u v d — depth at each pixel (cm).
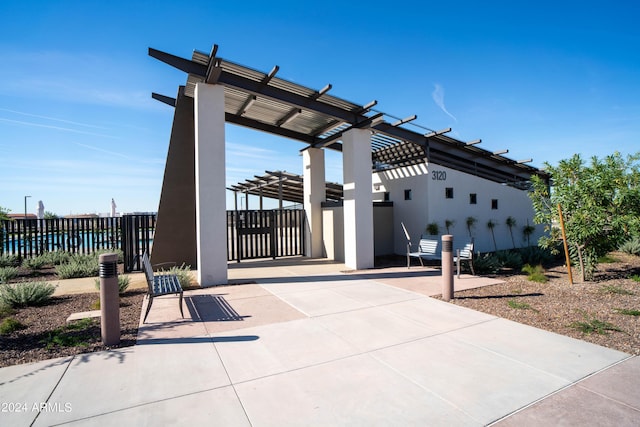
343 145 1012
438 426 254
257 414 271
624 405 277
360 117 984
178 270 844
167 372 343
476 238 1324
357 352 388
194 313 550
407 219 1292
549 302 582
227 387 313
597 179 717
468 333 443
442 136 1187
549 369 341
